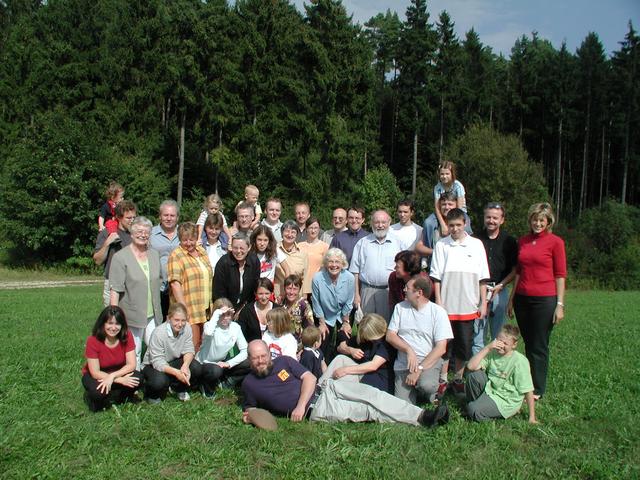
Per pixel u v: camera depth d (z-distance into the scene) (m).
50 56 40.88
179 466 4.66
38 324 11.22
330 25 40.44
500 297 7.04
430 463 4.68
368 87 42.06
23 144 29.64
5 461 4.65
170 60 37.47
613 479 4.43
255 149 38.75
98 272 29.80
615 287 34.72
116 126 40.25
